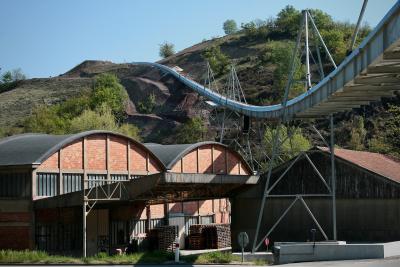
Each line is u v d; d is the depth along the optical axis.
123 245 47.59
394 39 25.44
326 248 33.62
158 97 160.12
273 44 174.38
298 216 48.44
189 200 49.12
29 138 48.25
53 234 42.41
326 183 45.00
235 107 87.81
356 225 45.78
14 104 168.25
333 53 148.88
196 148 57.03
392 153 86.19
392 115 97.50
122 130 102.50
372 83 32.97
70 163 45.28
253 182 47.91
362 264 29.39
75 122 103.00
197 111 142.50
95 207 44.78
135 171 51.09
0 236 42.53
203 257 35.09
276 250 34.31
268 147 83.19
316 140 101.62
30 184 41.97
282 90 132.12
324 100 39.41
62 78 193.62
